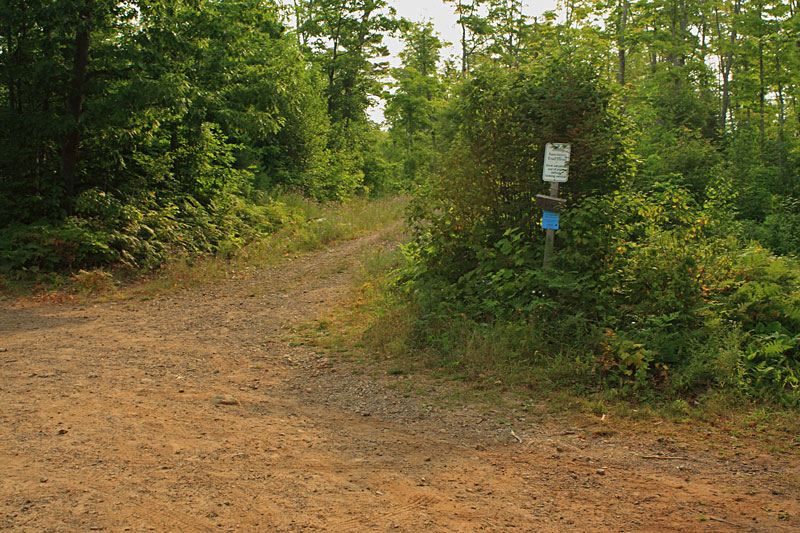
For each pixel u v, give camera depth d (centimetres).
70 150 1275
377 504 355
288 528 326
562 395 552
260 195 1939
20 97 1250
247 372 659
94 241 1186
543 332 665
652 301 667
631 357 572
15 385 585
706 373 563
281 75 1627
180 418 507
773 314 637
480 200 830
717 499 362
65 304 992
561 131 779
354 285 1103
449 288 802
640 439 462
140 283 1174
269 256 1452
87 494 363
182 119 1481
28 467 399
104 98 1238
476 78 835
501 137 819
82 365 664
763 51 2734
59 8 1095
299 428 491
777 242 1614
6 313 915
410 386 598
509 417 514
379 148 4938
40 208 1253
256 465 412
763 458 423
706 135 2967
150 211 1400
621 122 796
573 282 683
